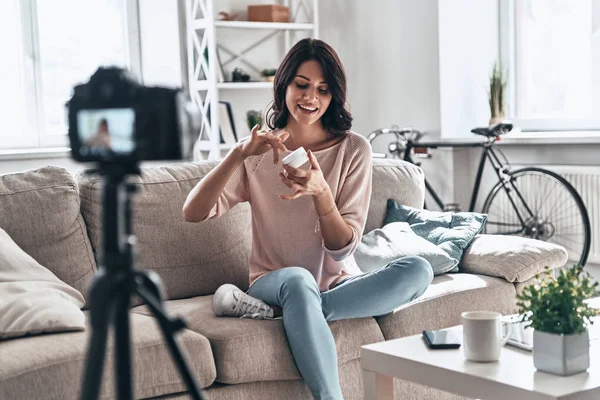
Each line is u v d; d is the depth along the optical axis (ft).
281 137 7.45
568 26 14.56
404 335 7.83
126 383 2.83
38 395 5.90
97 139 2.86
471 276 8.93
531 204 14.29
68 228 7.96
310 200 7.92
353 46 17.46
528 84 15.31
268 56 17.78
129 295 2.85
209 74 16.05
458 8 15.48
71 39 15.90
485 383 5.50
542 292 5.69
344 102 8.12
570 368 5.52
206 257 8.57
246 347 6.85
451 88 15.53
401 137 16.29
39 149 15.07
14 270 7.26
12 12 15.23
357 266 8.80
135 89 2.87
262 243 8.12
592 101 14.21
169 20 16.69
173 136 2.87
